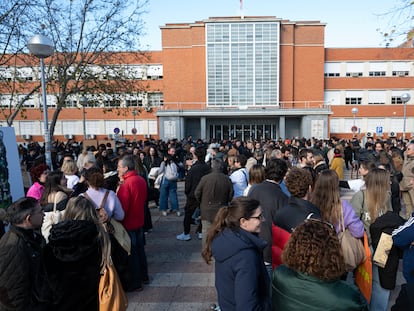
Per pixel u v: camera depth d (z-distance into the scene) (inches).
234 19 1349.7
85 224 86.0
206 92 1386.6
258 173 179.5
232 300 83.1
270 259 132.9
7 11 435.2
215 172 200.8
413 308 64.2
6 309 93.0
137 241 175.6
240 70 1364.4
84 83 548.4
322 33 1382.9
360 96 1460.4
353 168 640.4
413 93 1438.2
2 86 553.9
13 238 97.4
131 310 151.3
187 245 243.1
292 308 68.0
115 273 95.1
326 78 1460.4
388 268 118.5
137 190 167.9
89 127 1461.6
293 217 113.5
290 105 1382.9
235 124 1400.1
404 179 250.1
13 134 218.8
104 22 542.9
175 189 336.2
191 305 155.2
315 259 67.4
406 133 1448.1
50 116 1430.9
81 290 83.9
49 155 285.9
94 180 146.4
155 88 1446.9
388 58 1434.5
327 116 1246.9
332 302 64.6
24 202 101.4
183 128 1283.2
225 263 84.0
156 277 187.6
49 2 484.1
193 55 1395.2
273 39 1344.7
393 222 118.4
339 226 119.3
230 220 89.9
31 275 95.0
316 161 280.5
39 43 263.1
